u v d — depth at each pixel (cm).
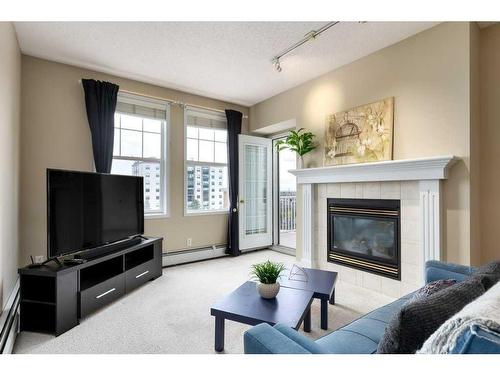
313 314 240
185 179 419
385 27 257
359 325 139
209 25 254
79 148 330
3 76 209
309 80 380
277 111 437
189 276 345
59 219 236
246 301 186
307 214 368
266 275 190
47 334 208
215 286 309
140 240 327
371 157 298
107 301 258
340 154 332
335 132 339
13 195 253
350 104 327
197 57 315
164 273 358
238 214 459
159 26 255
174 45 288
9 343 182
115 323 224
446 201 244
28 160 299
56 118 317
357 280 314
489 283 114
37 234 302
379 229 296
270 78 375
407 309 87
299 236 383
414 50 268
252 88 411
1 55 203
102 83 337
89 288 237
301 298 191
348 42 283
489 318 70
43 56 307
